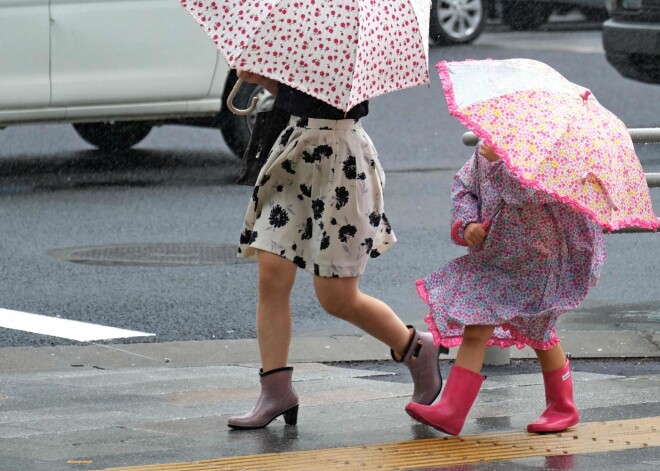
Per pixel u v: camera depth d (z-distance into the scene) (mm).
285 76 15898
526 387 20016
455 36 66500
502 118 15641
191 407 18609
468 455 15594
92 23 38969
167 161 44219
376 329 17359
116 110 39812
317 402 18953
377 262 30719
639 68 47312
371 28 15773
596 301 27484
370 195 16797
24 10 38156
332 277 16688
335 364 22812
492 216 16375
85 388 20078
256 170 17000
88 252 31672
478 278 16609
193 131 50125
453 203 16766
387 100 53844
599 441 16297
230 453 15680
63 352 23203
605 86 56125
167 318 25953
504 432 16938
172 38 40000
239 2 16172
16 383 20531
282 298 17016
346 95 15680
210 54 40531
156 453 15578
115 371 21766
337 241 16547
